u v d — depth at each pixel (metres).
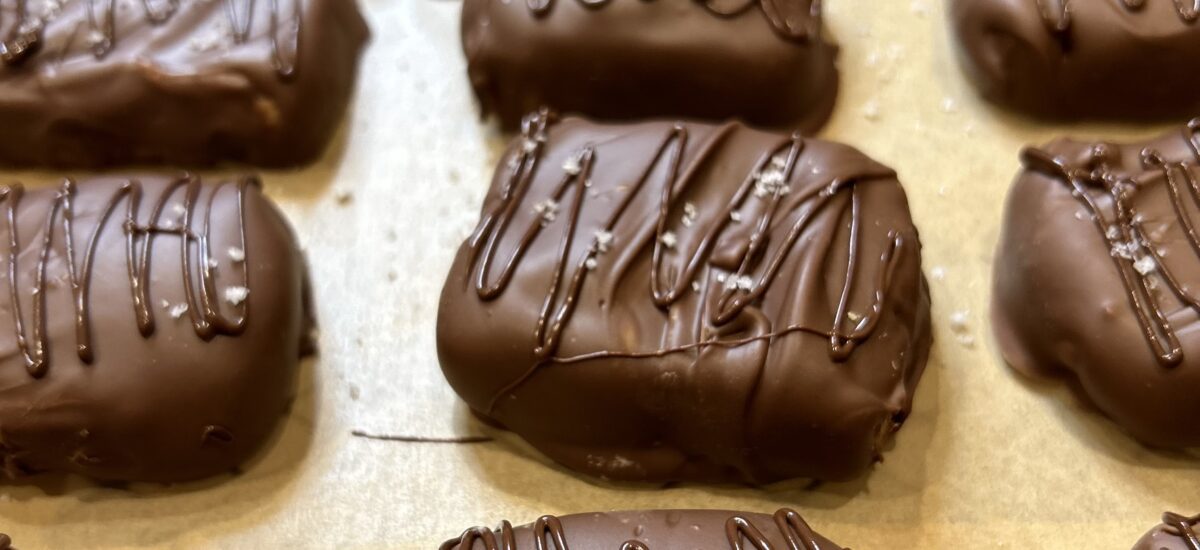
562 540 0.12
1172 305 0.13
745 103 0.15
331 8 0.16
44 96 0.15
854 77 0.16
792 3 0.15
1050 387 0.14
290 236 0.14
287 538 0.13
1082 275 0.13
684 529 0.12
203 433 0.13
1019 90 0.15
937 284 0.15
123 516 0.14
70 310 0.13
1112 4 0.14
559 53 0.15
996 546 0.13
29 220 0.13
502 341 0.13
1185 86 0.15
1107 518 0.13
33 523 0.14
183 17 0.15
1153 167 0.13
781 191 0.13
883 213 0.13
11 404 0.12
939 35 0.16
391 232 0.15
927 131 0.16
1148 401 0.13
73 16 0.15
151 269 0.13
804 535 0.12
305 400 0.14
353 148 0.16
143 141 0.15
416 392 0.14
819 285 0.12
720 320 0.12
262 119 0.15
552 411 0.13
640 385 0.12
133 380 0.13
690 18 0.14
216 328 0.13
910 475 0.14
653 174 0.13
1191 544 0.12
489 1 0.15
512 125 0.16
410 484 0.14
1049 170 0.14
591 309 0.12
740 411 0.12
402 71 0.16
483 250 0.13
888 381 0.12
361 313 0.15
